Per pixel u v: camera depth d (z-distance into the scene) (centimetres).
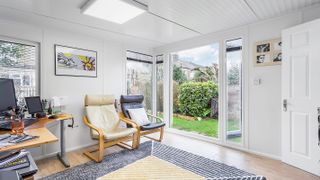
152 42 425
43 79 304
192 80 502
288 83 262
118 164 268
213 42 361
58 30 321
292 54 257
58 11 249
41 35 303
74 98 340
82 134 351
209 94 472
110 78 394
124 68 420
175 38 394
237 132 343
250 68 312
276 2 235
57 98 304
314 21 232
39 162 282
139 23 300
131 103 395
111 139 290
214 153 312
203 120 487
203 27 325
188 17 278
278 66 281
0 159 113
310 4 242
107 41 391
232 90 347
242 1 230
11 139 144
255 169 250
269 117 292
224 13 265
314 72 233
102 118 344
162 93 471
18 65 287
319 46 228
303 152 246
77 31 335
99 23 296
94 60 368
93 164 269
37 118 245
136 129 327
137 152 316
